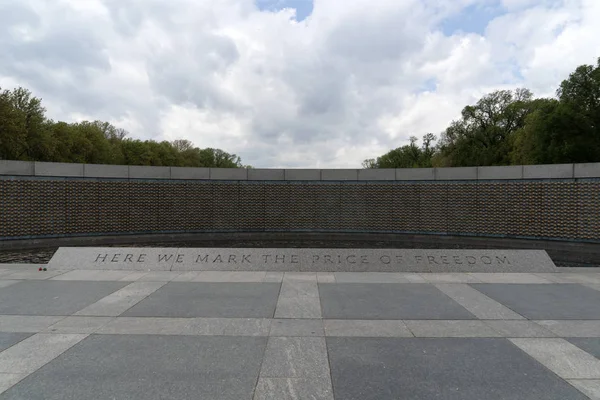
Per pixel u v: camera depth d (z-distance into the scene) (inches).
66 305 239.8
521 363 157.9
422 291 279.4
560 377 146.1
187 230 621.6
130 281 308.5
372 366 154.8
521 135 1630.2
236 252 375.2
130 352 167.6
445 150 2122.3
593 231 492.1
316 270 355.9
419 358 162.7
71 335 187.9
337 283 304.8
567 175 513.7
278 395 131.5
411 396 131.6
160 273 343.3
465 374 148.3
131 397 130.0
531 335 190.2
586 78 1325.0
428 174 607.2
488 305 243.0
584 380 143.7
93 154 1855.3
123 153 2399.1
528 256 367.6
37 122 1432.1
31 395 131.0
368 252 373.4
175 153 2822.3
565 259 489.1
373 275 337.4
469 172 582.6
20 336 186.4
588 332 194.5
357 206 631.8
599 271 355.3
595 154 1318.9
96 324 204.4
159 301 249.6
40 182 547.8
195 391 134.0
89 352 167.5
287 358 162.1
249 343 178.7
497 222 561.9
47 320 210.7
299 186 639.8
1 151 1274.6
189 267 360.2
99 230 579.8
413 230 611.2
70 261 368.2
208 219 628.4
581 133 1337.4
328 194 637.3
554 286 295.6
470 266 358.9
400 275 337.4
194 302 247.6
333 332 193.9
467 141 1988.2
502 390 136.0
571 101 1349.7
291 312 227.1
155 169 610.2
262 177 639.8
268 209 638.5
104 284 297.6
